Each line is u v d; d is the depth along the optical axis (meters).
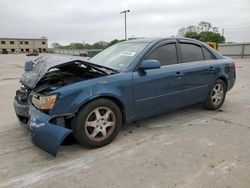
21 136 4.01
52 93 3.14
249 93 7.14
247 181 2.66
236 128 4.21
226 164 3.01
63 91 3.15
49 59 3.74
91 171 2.93
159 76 3.98
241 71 13.44
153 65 3.67
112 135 3.62
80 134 3.33
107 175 2.84
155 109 4.10
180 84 4.33
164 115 4.93
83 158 3.24
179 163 3.05
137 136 3.90
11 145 3.68
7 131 4.23
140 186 2.61
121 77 3.62
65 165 3.08
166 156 3.24
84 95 3.27
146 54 3.97
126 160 3.16
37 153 3.42
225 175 2.77
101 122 3.49
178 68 4.28
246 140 3.71
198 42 4.91
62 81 3.56
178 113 5.06
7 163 3.16
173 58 4.32
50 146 3.04
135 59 3.88
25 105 3.66
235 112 5.15
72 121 3.34
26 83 3.61
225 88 5.38
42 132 3.08
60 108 3.14
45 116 3.15
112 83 3.51
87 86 3.31
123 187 2.60
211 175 2.78
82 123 3.31
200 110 5.27
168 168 2.95
